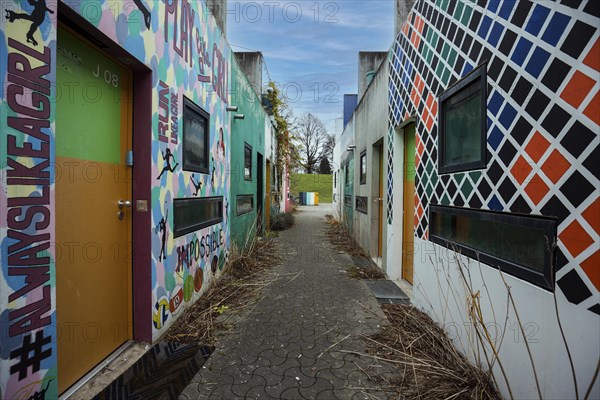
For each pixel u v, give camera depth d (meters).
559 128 1.57
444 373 2.30
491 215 2.14
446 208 2.82
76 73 2.04
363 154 7.16
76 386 2.04
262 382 2.22
